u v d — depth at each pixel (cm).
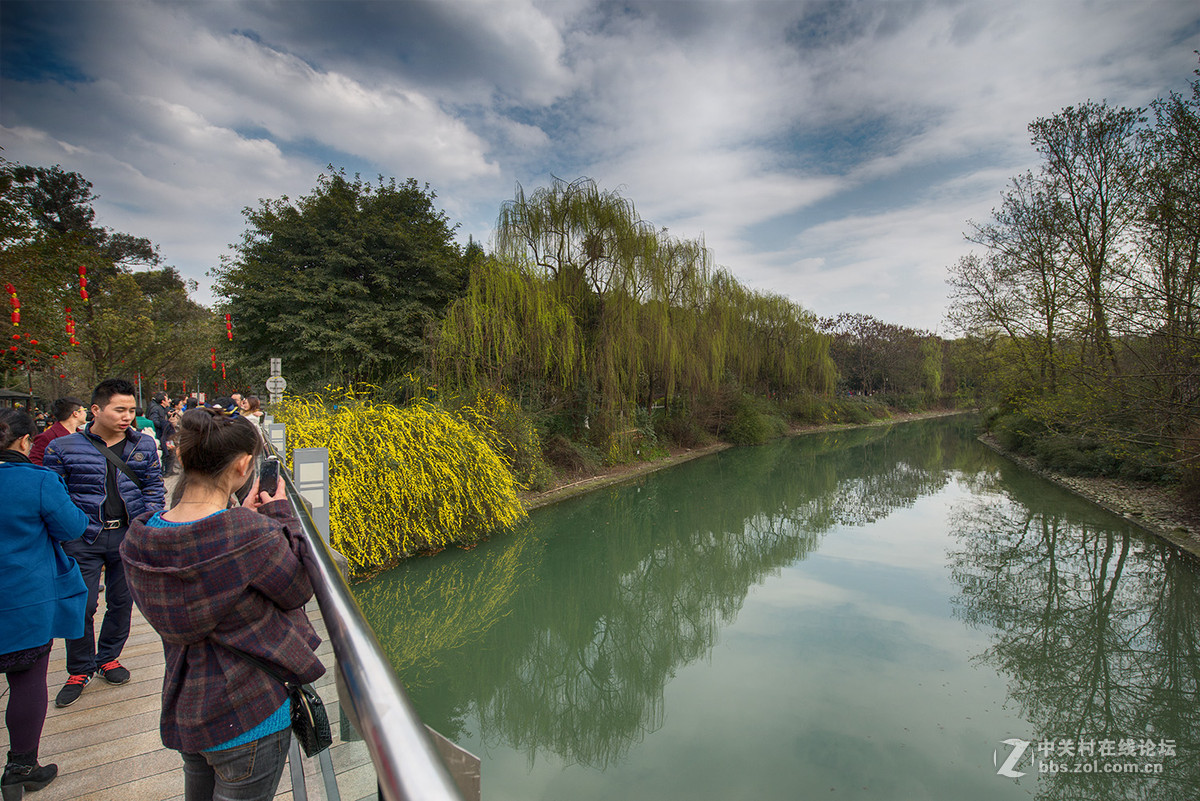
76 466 290
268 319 1616
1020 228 1481
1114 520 1143
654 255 1577
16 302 1057
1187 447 1016
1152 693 571
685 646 697
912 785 423
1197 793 425
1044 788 421
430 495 832
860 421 3900
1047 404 1391
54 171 2895
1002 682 585
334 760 220
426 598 792
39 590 213
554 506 1265
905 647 662
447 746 93
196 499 128
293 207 1694
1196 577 845
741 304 2406
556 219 1436
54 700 287
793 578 920
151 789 227
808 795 412
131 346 2230
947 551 1048
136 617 412
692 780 436
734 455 2266
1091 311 1186
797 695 557
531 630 760
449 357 1277
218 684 121
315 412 927
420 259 1689
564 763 476
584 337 1473
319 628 287
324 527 409
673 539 1159
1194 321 956
